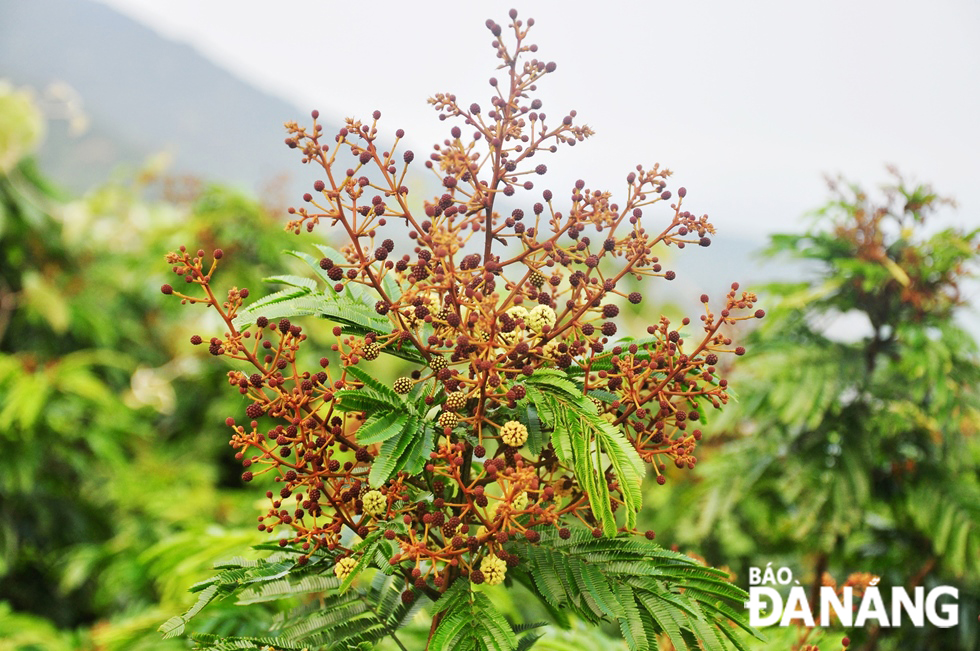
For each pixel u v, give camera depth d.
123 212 7.82
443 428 1.54
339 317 1.57
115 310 7.84
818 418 3.61
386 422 1.50
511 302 1.61
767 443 4.12
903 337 3.74
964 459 3.83
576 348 1.55
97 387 5.88
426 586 1.69
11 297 6.87
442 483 1.67
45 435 5.88
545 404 1.53
